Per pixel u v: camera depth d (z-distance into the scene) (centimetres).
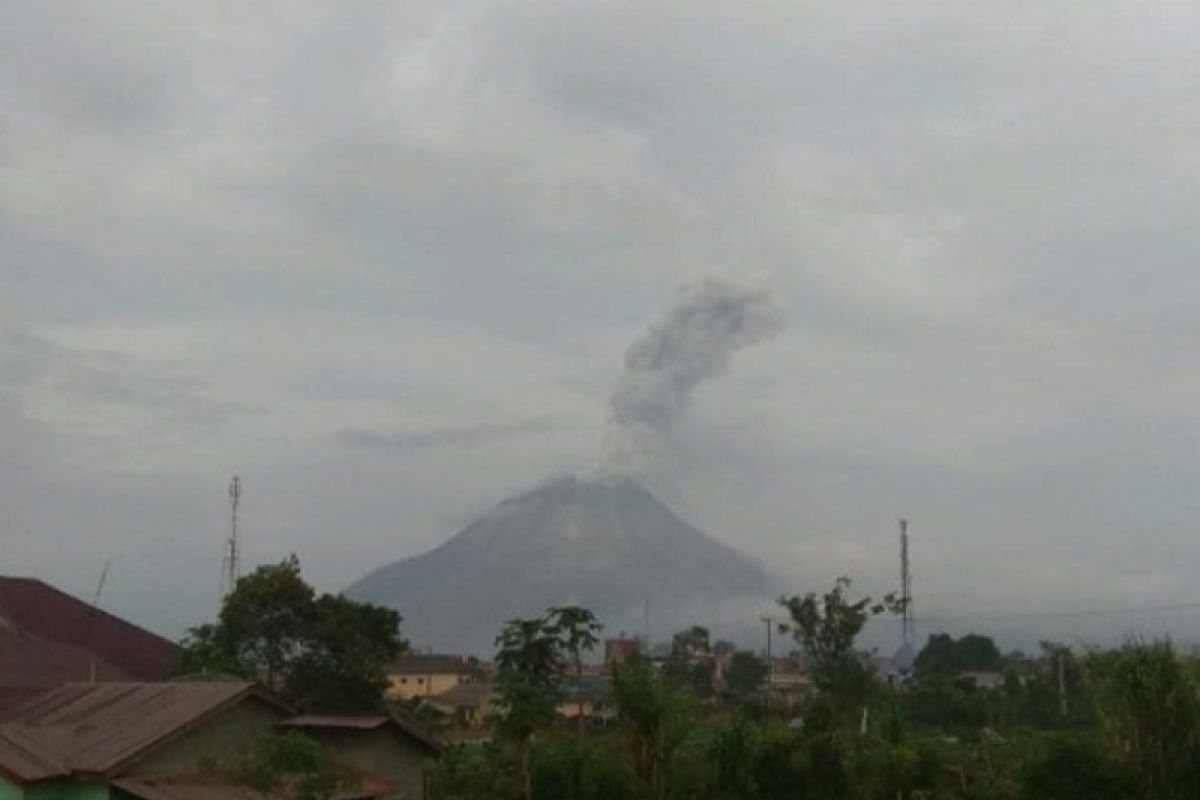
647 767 2894
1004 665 7850
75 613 5412
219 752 2955
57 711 3167
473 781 2909
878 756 3125
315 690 4894
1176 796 2653
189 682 3438
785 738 3081
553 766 2855
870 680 5103
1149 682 2714
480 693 7825
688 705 2997
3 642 4419
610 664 3519
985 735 3722
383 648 5119
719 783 2994
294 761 2783
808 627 5141
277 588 5006
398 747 3375
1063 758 2783
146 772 2784
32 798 2652
